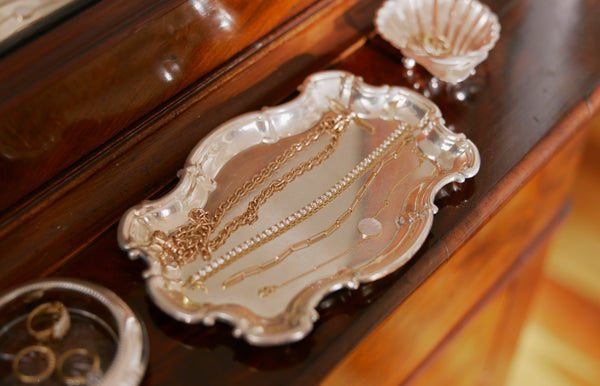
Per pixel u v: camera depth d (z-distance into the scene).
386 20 0.58
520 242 0.69
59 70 0.44
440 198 0.52
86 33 0.45
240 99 0.56
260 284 0.46
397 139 0.54
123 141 0.50
